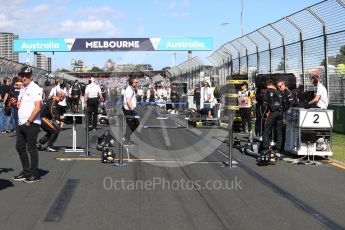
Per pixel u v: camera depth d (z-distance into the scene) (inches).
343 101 660.1
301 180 354.0
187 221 243.0
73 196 296.7
